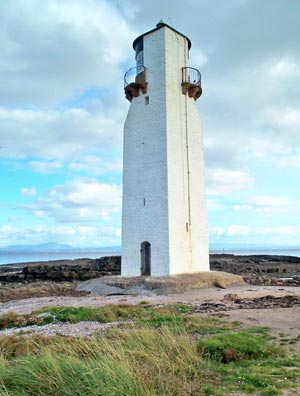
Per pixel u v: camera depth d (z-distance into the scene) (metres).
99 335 9.22
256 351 7.85
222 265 48.47
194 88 27.16
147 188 25.11
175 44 27.09
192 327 10.52
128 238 25.66
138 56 28.31
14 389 5.85
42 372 6.15
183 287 21.11
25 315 14.21
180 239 24.41
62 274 36.56
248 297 17.55
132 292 21.23
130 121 27.03
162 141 24.83
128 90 26.98
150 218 24.59
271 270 43.56
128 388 5.61
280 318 11.74
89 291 23.48
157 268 23.72
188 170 26.19
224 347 7.82
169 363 6.75
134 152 26.34
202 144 28.16
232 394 5.85
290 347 8.41
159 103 25.53
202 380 6.45
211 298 17.61
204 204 27.36
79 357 7.10
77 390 5.70
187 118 26.92
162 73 25.80
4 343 9.20
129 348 7.48
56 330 11.44
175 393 5.89
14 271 50.28
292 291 20.12
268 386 6.09
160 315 12.62
